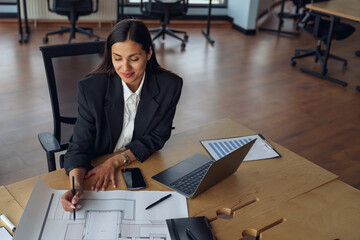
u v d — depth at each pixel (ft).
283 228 4.43
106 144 5.64
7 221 4.25
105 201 4.66
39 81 14.14
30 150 10.21
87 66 6.51
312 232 4.41
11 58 16.07
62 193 4.72
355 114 13.33
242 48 19.77
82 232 4.18
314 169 5.57
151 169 5.36
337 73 16.90
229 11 23.63
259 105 13.65
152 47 5.11
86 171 5.15
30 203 4.28
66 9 17.76
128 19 4.89
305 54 17.70
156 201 4.72
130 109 5.60
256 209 4.73
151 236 4.20
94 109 5.32
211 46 19.85
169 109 5.82
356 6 16.46
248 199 4.89
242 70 16.81
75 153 5.25
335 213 4.74
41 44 18.04
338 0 17.58
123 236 4.17
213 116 12.71
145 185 4.98
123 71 4.87
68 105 6.59
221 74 16.24
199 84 15.08
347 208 4.84
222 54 18.75
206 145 6.01
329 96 14.65
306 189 5.14
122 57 4.78
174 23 22.77
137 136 5.79
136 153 5.48
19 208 4.48
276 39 21.58
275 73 16.67
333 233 4.41
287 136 11.75
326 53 16.14
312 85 15.61
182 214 4.56
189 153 5.81
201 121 12.34
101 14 20.93
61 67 6.32
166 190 4.95
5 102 12.50
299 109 13.50
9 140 10.56
